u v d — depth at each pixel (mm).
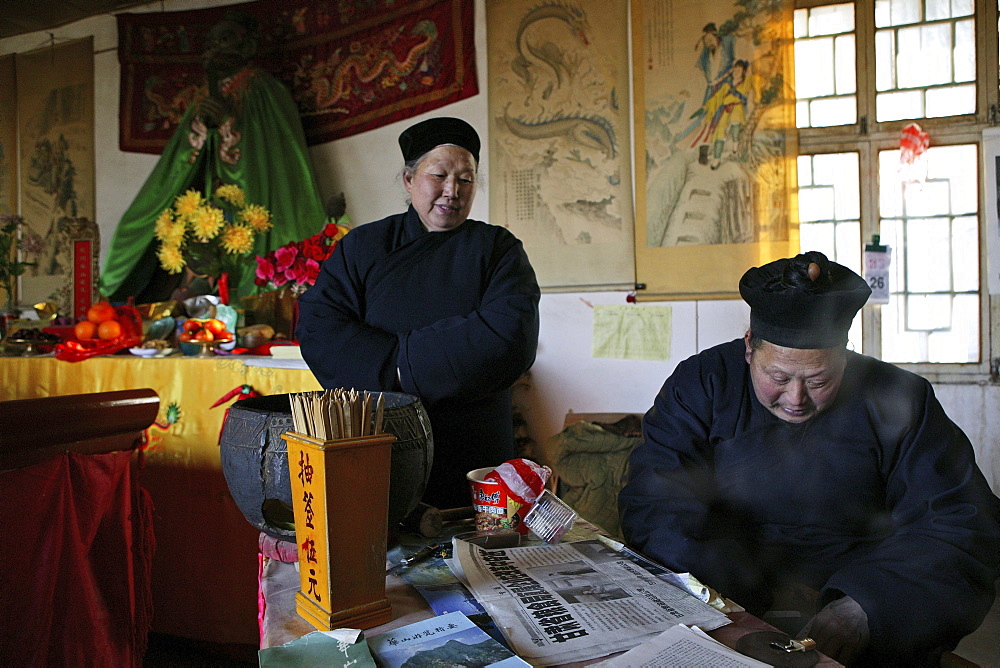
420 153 1461
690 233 2986
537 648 727
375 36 3398
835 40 3086
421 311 1457
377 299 1475
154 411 1356
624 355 3062
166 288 3500
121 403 1268
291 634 795
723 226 2951
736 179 2934
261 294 2850
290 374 2215
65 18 3941
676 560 1035
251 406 1084
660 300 3023
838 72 3084
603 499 2857
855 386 1198
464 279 1469
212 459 2324
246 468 935
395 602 870
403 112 3342
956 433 1183
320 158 3496
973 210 2939
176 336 2617
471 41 3244
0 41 4141
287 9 3547
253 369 2275
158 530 2400
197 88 3715
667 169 3014
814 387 1061
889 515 1229
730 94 2930
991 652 2215
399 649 727
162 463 2383
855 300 1002
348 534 790
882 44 3047
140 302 3498
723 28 2938
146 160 3795
